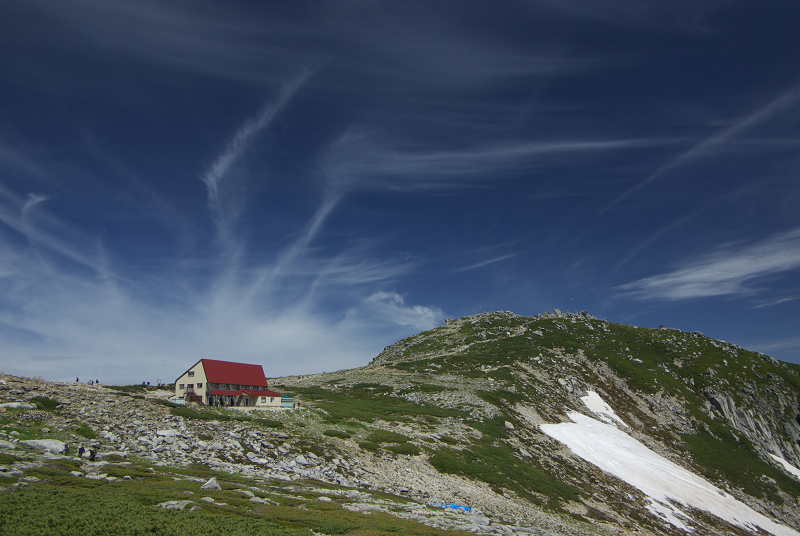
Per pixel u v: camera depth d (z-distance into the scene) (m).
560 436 99.69
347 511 37.25
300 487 45.91
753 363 156.38
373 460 62.84
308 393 112.06
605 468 88.94
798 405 136.12
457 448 76.19
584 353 164.88
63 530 22.05
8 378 63.72
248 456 54.44
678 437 119.50
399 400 111.31
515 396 117.00
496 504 56.69
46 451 40.81
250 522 27.73
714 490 93.94
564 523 56.38
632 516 70.00
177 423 59.72
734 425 130.50
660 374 151.12
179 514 27.27
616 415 125.75
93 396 63.41
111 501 27.81
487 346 171.50
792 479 108.44
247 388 90.50
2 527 21.30
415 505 47.56
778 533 82.31
